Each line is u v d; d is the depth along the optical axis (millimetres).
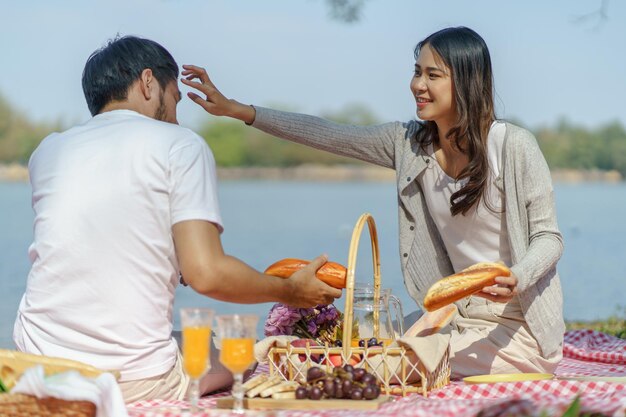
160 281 3020
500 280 3201
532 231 3605
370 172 51312
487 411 2543
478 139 3609
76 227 2975
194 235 2895
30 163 3170
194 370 2662
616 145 54312
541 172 3584
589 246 18266
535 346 3664
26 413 2545
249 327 2699
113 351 2980
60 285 2988
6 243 17469
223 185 46844
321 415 2645
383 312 3352
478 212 3674
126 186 2971
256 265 14125
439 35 3668
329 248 17094
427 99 3684
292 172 50906
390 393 3137
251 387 2926
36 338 3006
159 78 3232
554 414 2520
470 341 3674
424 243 3867
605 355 4551
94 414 2566
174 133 3033
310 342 3301
